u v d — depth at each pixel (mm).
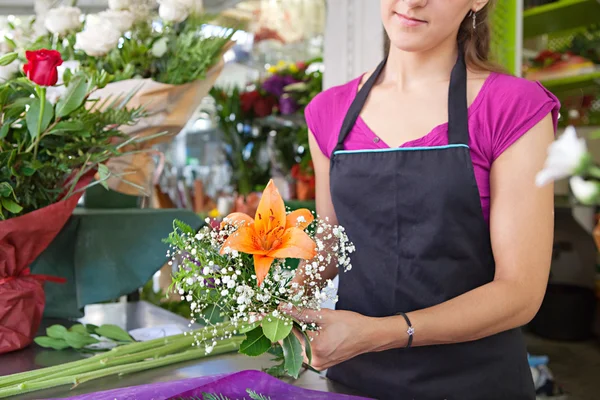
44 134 1362
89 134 1411
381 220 1253
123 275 1781
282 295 926
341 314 1011
